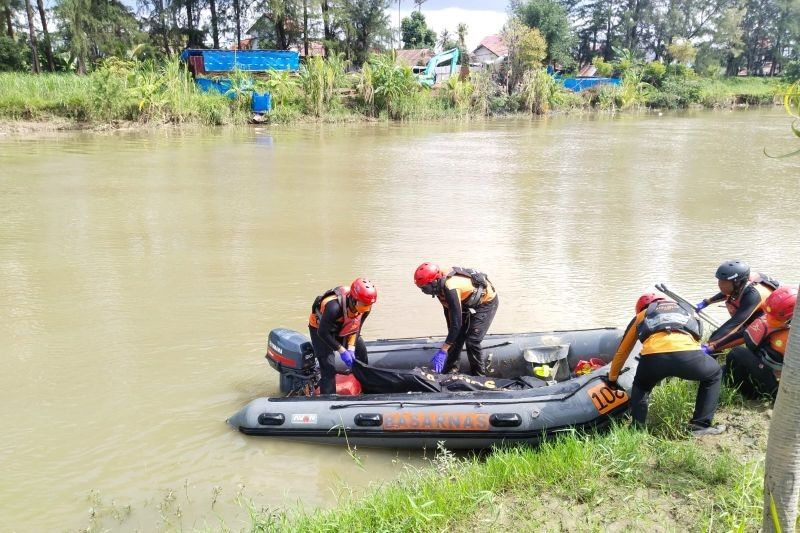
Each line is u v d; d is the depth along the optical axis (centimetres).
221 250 1002
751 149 2483
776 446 246
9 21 4094
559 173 1838
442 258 962
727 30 7350
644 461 399
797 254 991
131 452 468
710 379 428
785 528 251
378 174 1788
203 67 3772
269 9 4900
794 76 6334
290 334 545
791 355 235
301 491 424
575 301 788
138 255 971
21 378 584
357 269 910
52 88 3017
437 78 5388
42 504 407
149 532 380
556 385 489
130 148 2277
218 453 470
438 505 360
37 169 1756
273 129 3181
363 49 5362
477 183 1650
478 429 462
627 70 5878
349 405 484
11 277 866
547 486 380
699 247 1030
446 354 535
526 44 5153
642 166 1992
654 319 433
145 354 635
